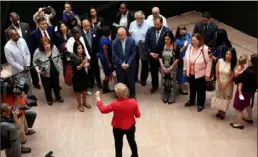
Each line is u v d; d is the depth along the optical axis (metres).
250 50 9.40
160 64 6.99
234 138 6.16
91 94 7.51
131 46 6.79
